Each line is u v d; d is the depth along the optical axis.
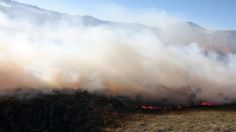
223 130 51.16
